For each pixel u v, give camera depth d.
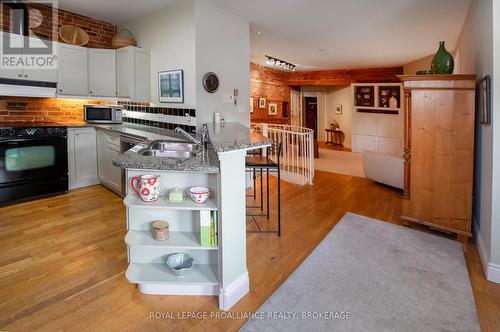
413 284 2.21
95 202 3.90
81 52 4.23
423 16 4.00
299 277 2.30
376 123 8.90
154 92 4.21
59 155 4.09
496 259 2.27
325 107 10.96
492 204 2.27
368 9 3.76
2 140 3.55
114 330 1.74
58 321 1.80
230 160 1.91
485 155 2.58
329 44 5.66
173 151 2.93
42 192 3.95
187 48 3.64
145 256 2.22
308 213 3.73
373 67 8.69
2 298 2.00
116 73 4.39
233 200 1.96
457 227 2.99
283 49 6.16
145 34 4.25
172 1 3.67
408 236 3.05
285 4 3.63
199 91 3.65
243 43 4.21
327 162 7.38
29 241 2.82
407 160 4.35
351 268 2.44
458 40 5.18
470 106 2.85
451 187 3.00
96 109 4.64
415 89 3.09
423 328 1.77
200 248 1.99
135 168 1.91
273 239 2.98
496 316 1.87
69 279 2.24
